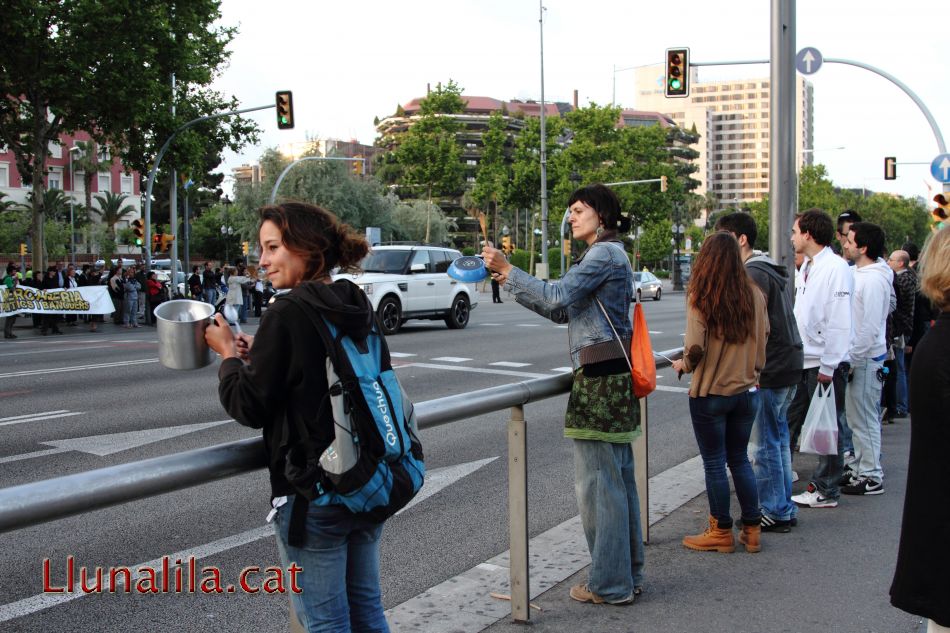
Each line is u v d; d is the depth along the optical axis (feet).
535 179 211.20
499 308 108.58
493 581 13.99
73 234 228.22
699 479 21.02
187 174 97.30
